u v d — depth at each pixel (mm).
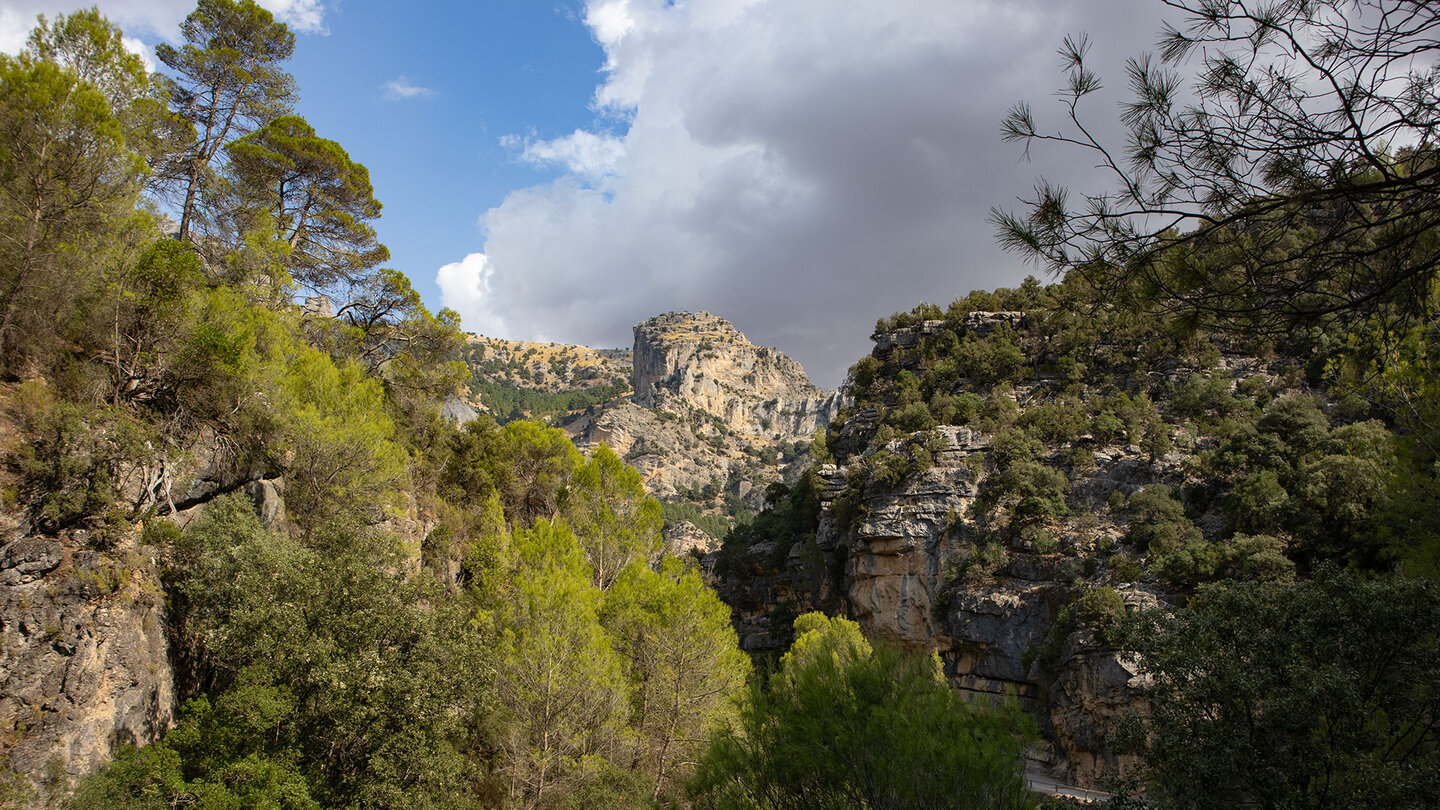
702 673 29859
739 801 14539
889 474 72375
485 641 25469
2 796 14703
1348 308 7391
